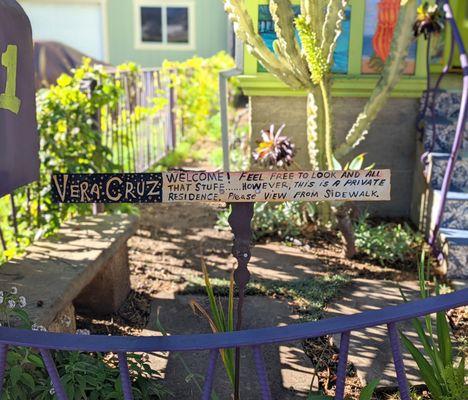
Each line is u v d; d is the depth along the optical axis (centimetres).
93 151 448
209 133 938
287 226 481
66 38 1293
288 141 420
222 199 198
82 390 229
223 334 159
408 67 499
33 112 299
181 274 402
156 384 262
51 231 395
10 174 271
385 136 513
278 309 350
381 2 486
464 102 394
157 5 1278
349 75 498
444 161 454
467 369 273
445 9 427
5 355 160
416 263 420
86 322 338
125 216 390
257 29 487
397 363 161
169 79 790
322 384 278
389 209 525
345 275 396
